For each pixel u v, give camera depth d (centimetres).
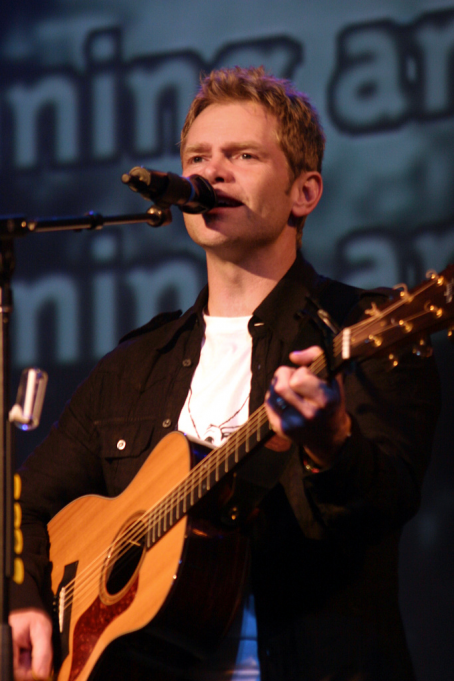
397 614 518
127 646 527
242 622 514
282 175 617
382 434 495
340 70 1324
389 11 1309
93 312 1430
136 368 643
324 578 505
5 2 1507
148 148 1431
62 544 623
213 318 621
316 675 491
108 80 1456
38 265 1459
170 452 558
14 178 1484
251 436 475
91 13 1470
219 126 618
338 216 1312
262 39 1368
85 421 661
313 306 454
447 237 1263
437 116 1281
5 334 490
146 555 533
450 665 1203
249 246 602
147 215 531
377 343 425
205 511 516
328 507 468
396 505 468
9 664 465
